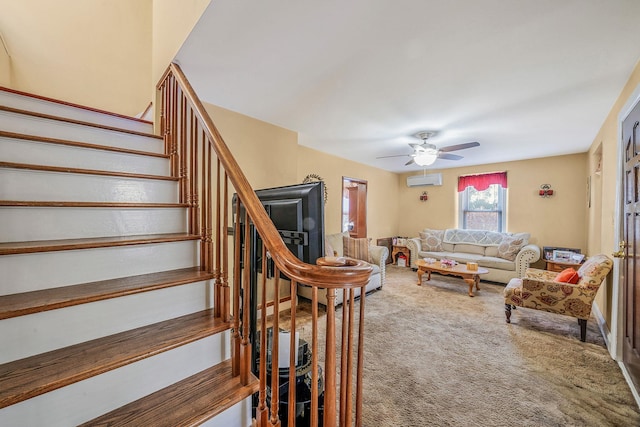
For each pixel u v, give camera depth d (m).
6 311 0.95
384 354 2.35
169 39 2.03
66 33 2.94
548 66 1.92
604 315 2.75
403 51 1.78
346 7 1.40
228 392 1.11
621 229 2.23
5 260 1.11
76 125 1.88
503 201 5.41
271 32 1.62
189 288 1.40
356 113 2.85
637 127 1.88
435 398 1.79
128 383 1.03
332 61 1.92
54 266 1.22
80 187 1.61
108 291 1.18
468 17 1.45
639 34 1.56
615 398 1.79
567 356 2.31
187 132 2.10
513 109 2.67
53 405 0.88
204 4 1.46
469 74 2.05
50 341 1.04
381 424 1.57
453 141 3.83
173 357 1.14
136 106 3.42
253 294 1.42
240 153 2.91
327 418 0.88
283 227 1.29
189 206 1.77
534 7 1.37
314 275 0.84
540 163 4.93
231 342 1.24
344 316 0.89
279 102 2.61
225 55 1.87
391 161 5.45
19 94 1.86
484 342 2.57
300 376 1.40
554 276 3.37
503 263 4.56
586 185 4.46
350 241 4.33
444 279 4.94
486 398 1.79
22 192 1.43
